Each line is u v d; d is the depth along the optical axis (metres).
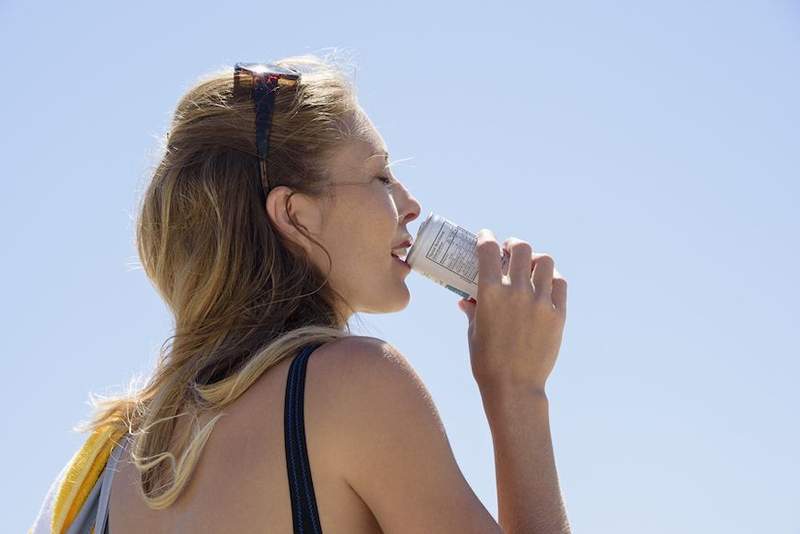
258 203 1.95
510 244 2.16
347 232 2.01
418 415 1.63
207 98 2.02
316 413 1.61
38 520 1.91
